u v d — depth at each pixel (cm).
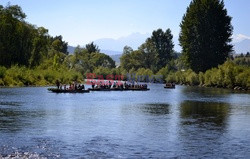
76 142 3262
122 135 3628
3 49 12938
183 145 3212
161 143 3284
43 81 12938
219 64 15588
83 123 4334
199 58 15925
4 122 4234
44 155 2797
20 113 5066
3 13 13688
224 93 10725
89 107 6166
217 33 15712
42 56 15062
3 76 11262
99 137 3506
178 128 4078
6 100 6875
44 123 4250
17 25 13650
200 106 6606
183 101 7700
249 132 3875
